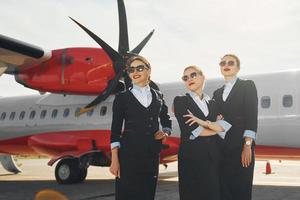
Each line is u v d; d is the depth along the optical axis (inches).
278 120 350.3
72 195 336.8
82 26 374.3
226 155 146.7
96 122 452.8
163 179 504.4
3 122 540.7
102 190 374.0
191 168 136.3
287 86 357.7
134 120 133.0
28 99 540.1
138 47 388.8
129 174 130.8
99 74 392.8
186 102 140.1
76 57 399.2
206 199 133.6
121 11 387.5
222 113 150.2
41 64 410.3
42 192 360.2
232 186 145.9
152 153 133.4
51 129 489.4
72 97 483.2
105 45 383.2
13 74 430.3
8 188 397.7
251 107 144.3
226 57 152.5
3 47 366.3
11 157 636.1
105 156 448.5
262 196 317.4
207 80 410.0
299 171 671.8
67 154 431.8
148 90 138.7
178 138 400.2
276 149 358.6
